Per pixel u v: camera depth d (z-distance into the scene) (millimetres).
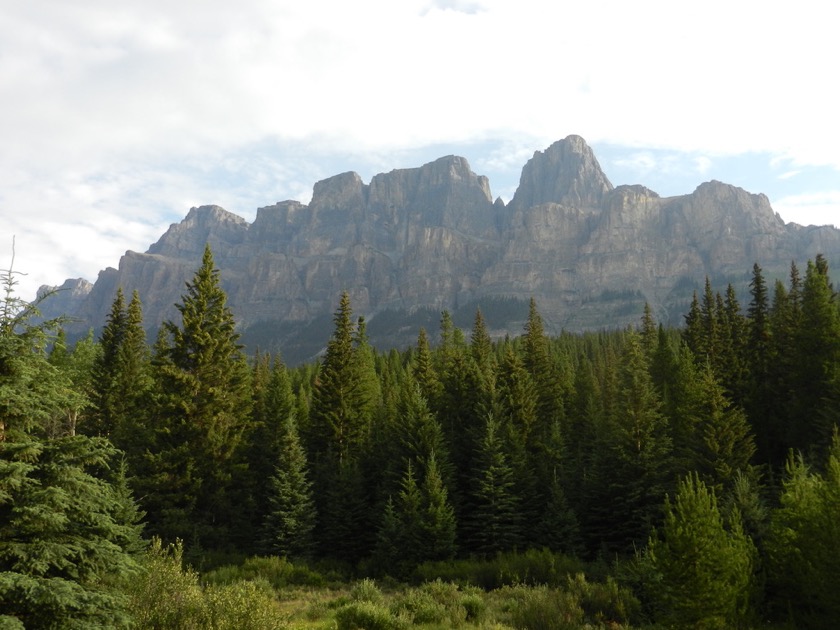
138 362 54969
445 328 85938
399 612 21328
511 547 38594
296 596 29141
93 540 11492
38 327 11719
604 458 40688
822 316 46969
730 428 37875
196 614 12914
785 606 20922
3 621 9305
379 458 48906
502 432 46062
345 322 55656
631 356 60125
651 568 23953
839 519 18609
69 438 11812
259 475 48875
